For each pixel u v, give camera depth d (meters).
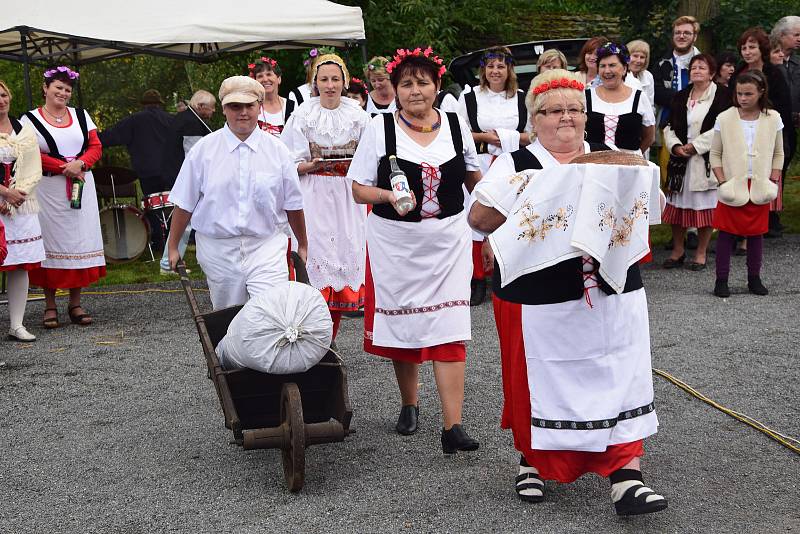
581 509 3.93
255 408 4.36
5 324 8.00
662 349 6.41
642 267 9.52
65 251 7.80
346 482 4.30
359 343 6.93
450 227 4.61
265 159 5.04
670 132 9.27
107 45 10.52
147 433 5.10
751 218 7.85
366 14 15.20
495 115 7.66
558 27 18.12
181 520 3.96
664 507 3.59
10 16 8.81
